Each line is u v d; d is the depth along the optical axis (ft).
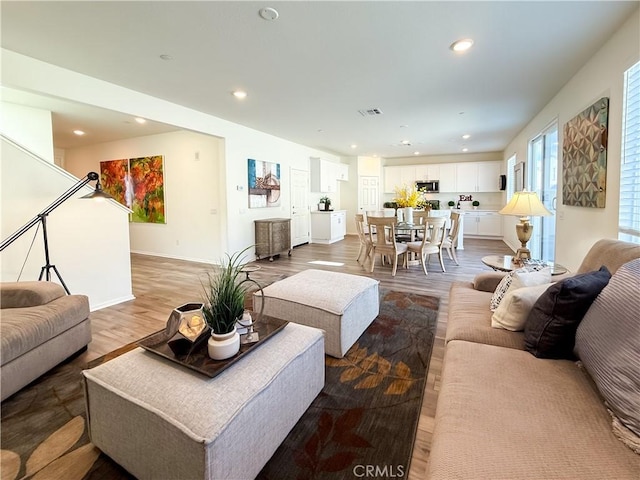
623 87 8.11
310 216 27.91
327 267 18.49
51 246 10.65
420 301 12.27
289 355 5.57
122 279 12.66
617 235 8.35
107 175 23.84
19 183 9.93
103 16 7.75
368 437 5.49
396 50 9.53
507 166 26.71
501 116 16.99
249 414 4.45
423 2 7.24
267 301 8.89
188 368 4.92
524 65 10.61
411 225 18.88
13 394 6.55
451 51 9.64
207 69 10.84
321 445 5.32
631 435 3.26
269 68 10.77
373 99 14.02
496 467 3.03
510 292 6.15
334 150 29.01
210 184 19.66
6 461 5.01
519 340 5.62
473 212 30.37
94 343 8.98
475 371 4.64
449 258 20.83
